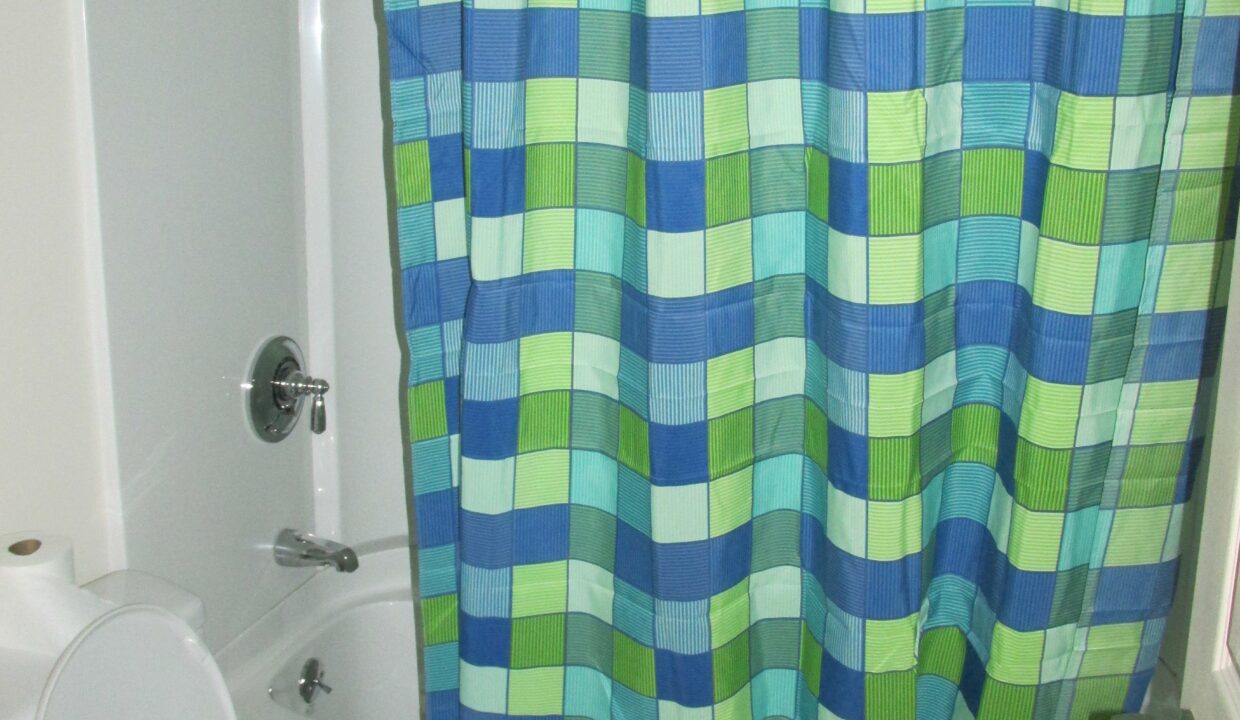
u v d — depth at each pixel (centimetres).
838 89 120
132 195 141
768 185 131
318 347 190
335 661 193
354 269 189
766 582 148
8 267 126
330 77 180
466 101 127
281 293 179
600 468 145
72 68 131
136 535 147
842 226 123
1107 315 125
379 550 200
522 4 125
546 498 145
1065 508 130
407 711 203
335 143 183
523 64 128
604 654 151
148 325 146
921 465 135
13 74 124
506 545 144
